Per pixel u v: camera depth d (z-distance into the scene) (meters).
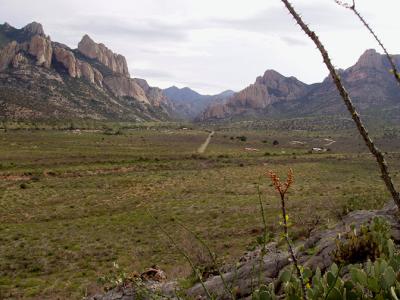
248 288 5.58
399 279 2.75
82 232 34.47
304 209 32.44
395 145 128.75
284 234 1.71
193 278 8.88
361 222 6.96
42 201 48.69
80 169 72.19
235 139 151.50
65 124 187.50
